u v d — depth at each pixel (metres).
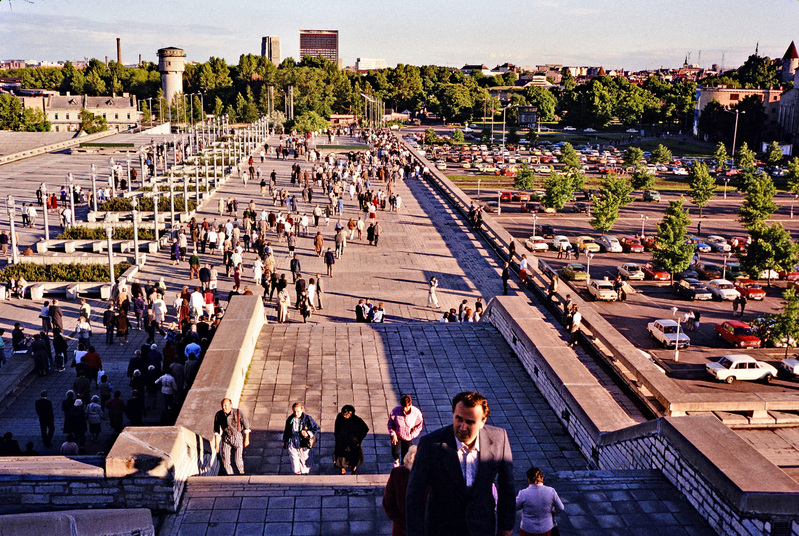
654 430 10.87
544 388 16.42
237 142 90.50
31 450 15.97
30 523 8.21
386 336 20.19
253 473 12.63
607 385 25.91
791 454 28.44
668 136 197.12
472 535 4.94
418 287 37.69
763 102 171.38
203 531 9.11
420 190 68.94
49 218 52.34
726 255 62.00
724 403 30.44
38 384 22.61
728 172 122.62
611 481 10.51
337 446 11.83
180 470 9.84
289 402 15.60
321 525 9.23
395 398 16.05
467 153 142.00
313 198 58.81
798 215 88.38
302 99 189.75
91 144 97.06
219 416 11.82
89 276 35.34
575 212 86.88
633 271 57.59
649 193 96.31
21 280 33.00
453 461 4.96
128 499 9.45
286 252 42.47
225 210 52.56
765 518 8.57
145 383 20.69
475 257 44.12
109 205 53.12
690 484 9.84
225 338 16.84
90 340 27.31
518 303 20.75
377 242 46.22
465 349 19.42
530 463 13.51
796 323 42.19
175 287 34.81
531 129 168.88
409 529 4.95
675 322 44.19
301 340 19.59
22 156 88.62
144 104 189.50
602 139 189.00
